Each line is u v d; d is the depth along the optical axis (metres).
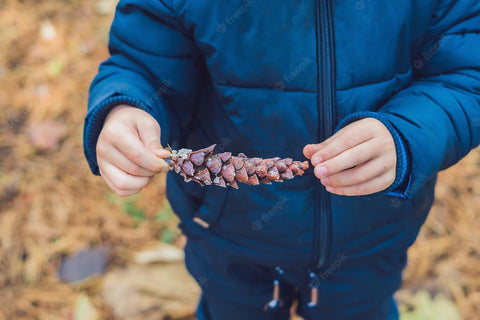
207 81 0.59
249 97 0.55
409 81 0.57
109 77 0.55
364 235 0.61
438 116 0.51
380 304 0.71
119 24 0.56
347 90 0.54
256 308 0.71
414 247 0.97
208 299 0.73
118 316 0.89
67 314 0.90
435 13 0.54
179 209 0.66
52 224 1.02
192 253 0.69
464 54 0.54
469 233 0.99
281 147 0.57
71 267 0.96
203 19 0.53
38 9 1.46
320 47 0.52
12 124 1.19
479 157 1.10
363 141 0.48
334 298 0.68
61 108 1.22
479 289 0.92
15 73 1.29
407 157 0.49
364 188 0.48
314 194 0.58
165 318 0.90
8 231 1.00
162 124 0.54
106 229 1.02
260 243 0.62
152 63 0.55
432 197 0.63
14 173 1.10
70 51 1.35
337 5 0.51
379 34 0.52
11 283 0.94
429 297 0.91
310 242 0.61
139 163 0.46
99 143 0.49
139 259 0.97
